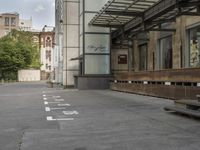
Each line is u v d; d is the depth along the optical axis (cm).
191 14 1789
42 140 823
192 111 1150
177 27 2475
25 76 8744
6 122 1120
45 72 9712
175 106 1315
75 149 729
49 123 1081
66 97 2192
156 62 2900
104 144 770
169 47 2717
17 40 9394
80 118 1184
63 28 3669
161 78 2008
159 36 2834
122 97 2105
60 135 881
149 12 2267
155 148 723
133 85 2462
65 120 1141
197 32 2273
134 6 2261
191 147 727
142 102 1739
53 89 3419
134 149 718
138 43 3350
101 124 1045
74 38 3675
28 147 754
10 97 2331
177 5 1764
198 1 1719
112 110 1406
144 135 861
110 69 3159
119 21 2853
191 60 2344
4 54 8381
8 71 8538
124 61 3559
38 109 1502
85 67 3111
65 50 3653
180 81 1784
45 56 10875
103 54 3147
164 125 1005
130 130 934
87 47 3122
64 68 3647
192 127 967
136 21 2608
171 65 2675
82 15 3166
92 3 3144
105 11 2364
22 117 1239
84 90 2977
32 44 9719
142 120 1110
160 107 1488
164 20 2289
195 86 1648
